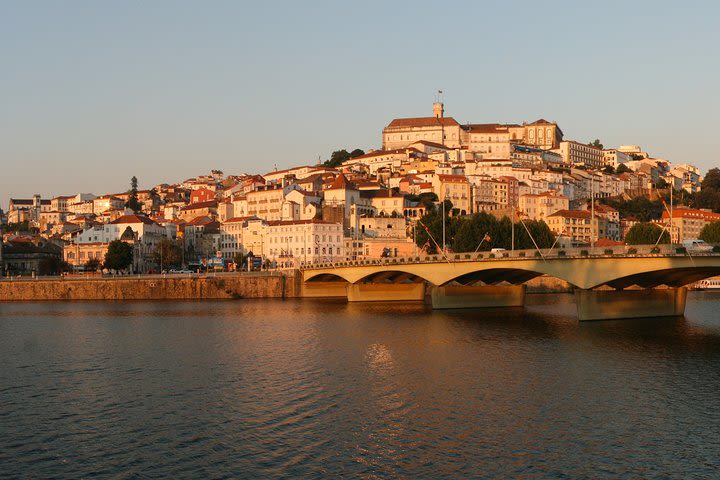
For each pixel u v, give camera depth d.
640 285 139.12
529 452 57.25
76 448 59.38
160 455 57.50
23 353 103.31
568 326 126.00
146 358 98.31
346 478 52.44
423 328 126.88
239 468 54.50
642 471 53.34
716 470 53.44
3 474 53.94
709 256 106.94
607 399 72.88
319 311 162.62
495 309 163.12
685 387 77.88
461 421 65.38
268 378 84.12
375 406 70.62
